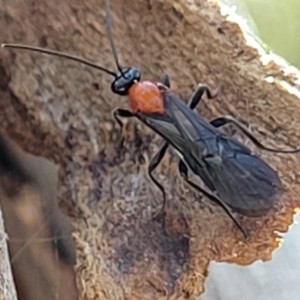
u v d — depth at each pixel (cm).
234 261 5
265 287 6
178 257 5
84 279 5
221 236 5
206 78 5
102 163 5
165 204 5
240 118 5
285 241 6
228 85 5
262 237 5
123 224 5
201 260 5
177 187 5
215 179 5
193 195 5
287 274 6
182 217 5
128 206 5
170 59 5
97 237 5
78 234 5
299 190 5
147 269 5
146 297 5
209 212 5
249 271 6
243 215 5
